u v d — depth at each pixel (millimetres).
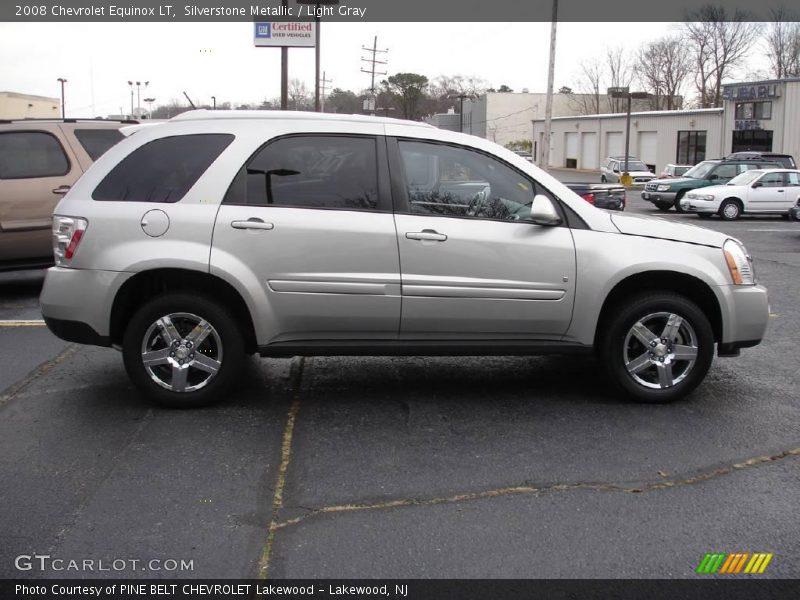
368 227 4820
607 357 5176
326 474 4105
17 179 8719
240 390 5508
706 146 47906
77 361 6258
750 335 5223
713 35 67688
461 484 3998
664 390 5219
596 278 4973
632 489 3955
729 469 4207
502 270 4918
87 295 4809
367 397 5395
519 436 4664
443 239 4852
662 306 5090
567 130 64375
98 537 3436
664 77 72125
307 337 4973
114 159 4965
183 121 5020
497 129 74562
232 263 4766
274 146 4918
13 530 3490
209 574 3156
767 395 5480
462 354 5074
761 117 42781
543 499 3838
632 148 55375
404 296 4863
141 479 4027
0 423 4832
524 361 6375
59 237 4910
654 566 3234
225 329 4957
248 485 3969
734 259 5160
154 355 4973
